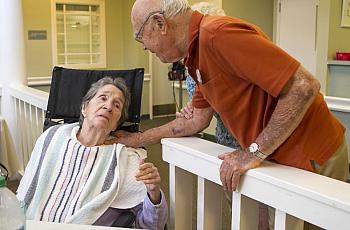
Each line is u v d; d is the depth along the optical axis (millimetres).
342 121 3047
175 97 6023
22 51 3760
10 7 3662
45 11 6211
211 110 1578
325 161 1299
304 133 1270
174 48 1306
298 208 1043
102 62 6938
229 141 1662
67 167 1685
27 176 1732
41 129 3127
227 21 1180
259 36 1153
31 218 1625
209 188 1426
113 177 1649
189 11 1270
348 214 923
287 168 1169
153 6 1257
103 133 1739
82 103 1832
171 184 1578
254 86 1225
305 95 1118
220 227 1497
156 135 1698
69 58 6590
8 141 3502
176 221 1597
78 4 6539
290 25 5980
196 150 1398
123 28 7074
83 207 1574
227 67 1215
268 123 1190
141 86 2033
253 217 1278
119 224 1578
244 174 1198
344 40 5039
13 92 3604
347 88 4707
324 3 4848
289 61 1124
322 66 4953
